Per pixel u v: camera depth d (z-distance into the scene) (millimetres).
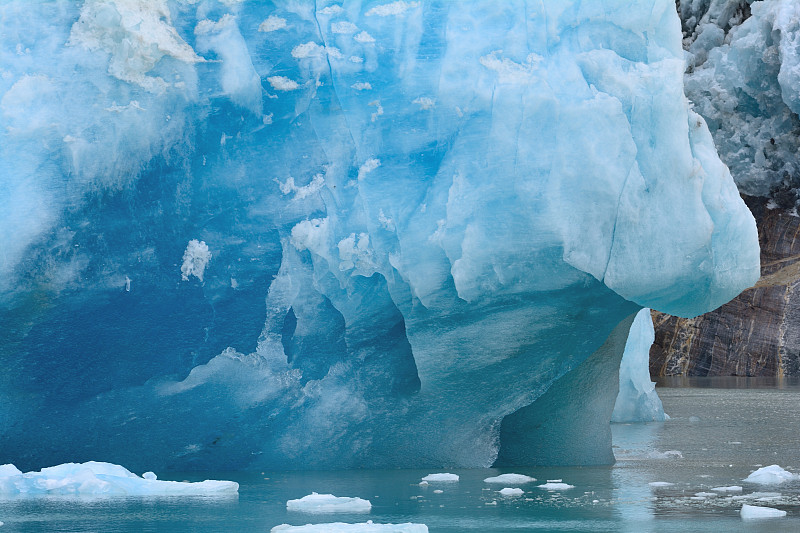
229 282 17672
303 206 17734
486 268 17078
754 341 69500
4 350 16938
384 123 17859
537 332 17734
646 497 13891
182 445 17688
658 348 73312
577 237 16859
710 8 71500
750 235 17562
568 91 17297
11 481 14805
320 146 17859
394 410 18000
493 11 18016
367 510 12539
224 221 17734
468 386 17984
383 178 17672
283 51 18062
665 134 17078
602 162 16906
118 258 17344
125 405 17391
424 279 17266
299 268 17719
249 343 17641
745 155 70125
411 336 17625
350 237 17531
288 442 17938
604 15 17859
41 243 16984
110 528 11102
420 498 13773
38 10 17516
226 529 10938
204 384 17516
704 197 17266
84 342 17281
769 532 10500
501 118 17359
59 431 17328
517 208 17016
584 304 17531
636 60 17812
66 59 17422
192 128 17719
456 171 17359
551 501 13422
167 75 17656
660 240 16875
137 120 17484
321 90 17953
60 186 17203
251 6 18062
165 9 17734
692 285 17109
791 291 68812
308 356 17812
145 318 17438
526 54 17688
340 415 17906
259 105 17906
